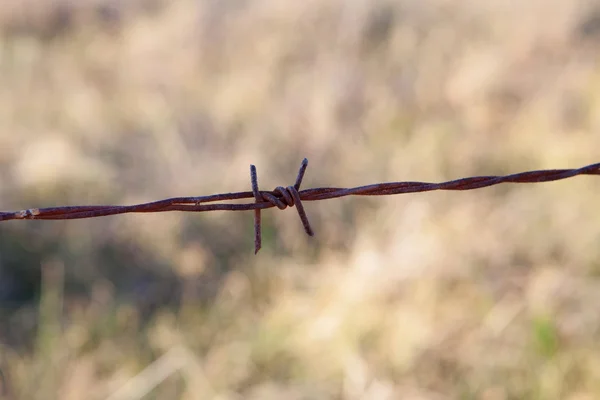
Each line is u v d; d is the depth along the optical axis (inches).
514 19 772.0
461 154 550.3
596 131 560.7
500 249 431.8
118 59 808.9
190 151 577.0
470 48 724.0
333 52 738.8
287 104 641.0
